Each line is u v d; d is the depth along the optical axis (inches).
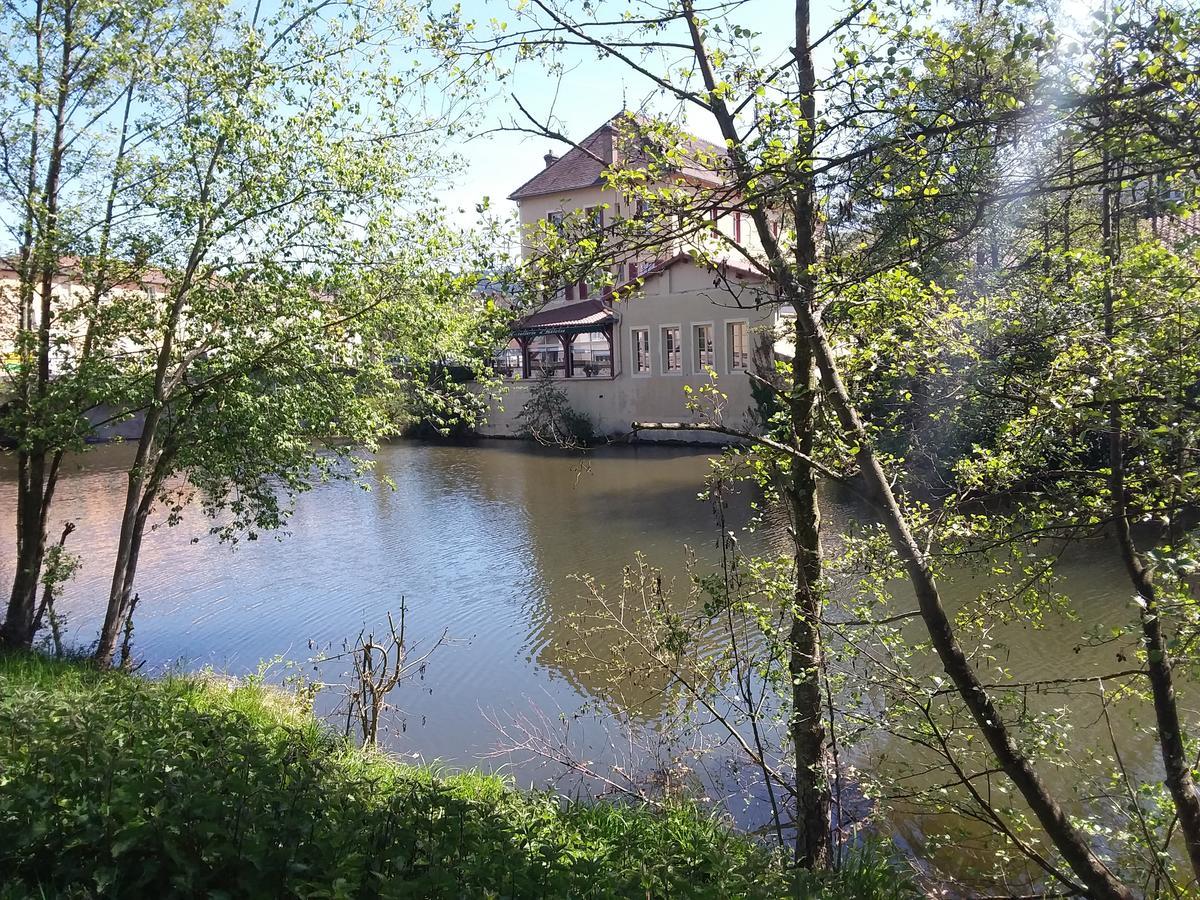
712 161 160.7
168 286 378.0
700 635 296.4
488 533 700.7
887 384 236.8
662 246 167.3
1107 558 487.2
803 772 225.6
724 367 1207.6
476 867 130.4
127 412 382.0
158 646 450.0
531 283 172.7
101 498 864.3
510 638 445.4
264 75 343.3
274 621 490.6
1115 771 246.5
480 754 316.5
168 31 359.6
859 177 138.3
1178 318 163.9
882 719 221.0
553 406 1347.2
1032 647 380.5
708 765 290.7
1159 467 175.9
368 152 358.9
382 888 115.6
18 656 342.6
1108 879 195.3
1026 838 250.7
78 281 369.4
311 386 382.6
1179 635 161.6
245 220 349.7
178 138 348.5
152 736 183.6
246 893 118.3
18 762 152.4
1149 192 131.7
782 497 244.2
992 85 124.6
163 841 118.0
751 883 166.4
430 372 422.0
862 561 236.7
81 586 557.3
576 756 311.7
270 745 204.2
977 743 271.4
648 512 756.0
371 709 349.4
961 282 213.3
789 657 227.5
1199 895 202.1
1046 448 197.3
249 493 398.3
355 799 161.2
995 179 133.8
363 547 662.5
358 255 366.6
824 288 168.4
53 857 123.8
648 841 194.1
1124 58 115.3
